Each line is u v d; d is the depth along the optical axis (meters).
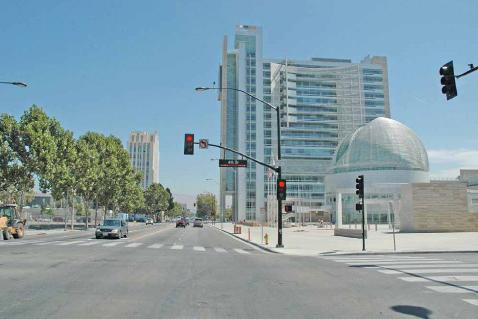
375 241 34.28
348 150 117.31
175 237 39.81
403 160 111.06
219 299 9.60
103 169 70.81
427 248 26.33
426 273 14.61
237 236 45.75
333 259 20.33
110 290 10.46
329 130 159.00
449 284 12.16
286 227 84.31
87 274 13.09
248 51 156.00
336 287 11.51
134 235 41.72
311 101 159.62
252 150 151.00
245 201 148.12
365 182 109.38
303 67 164.62
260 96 153.75
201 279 12.56
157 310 8.40
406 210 52.19
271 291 10.77
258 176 149.62
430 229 50.31
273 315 8.17
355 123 161.75
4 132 46.81
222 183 160.62
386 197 102.00
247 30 156.88
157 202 152.62
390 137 113.56
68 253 20.19
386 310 8.73
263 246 29.52
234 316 8.02
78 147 58.94
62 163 51.62
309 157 156.12
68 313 8.05
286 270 15.27
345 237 42.31
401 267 16.50
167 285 11.34
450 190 51.16
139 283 11.57
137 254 20.33
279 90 158.50
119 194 81.81
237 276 13.41
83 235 40.94
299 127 157.12
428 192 51.00
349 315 8.27
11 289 10.45
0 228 31.89
